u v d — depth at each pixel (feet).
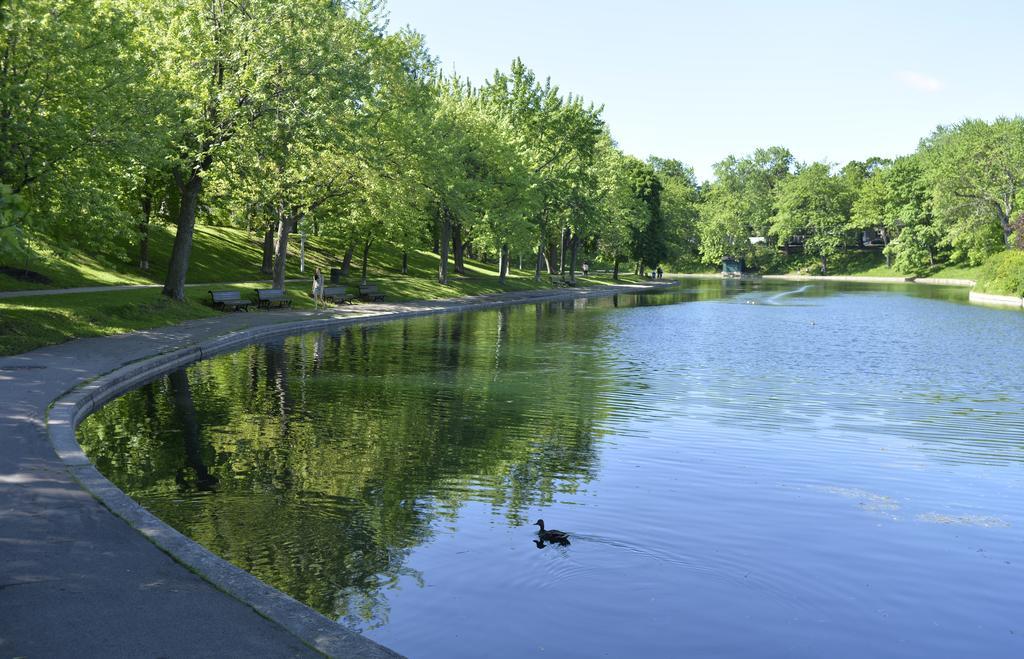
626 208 347.56
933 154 422.41
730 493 44.21
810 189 512.63
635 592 30.40
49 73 83.46
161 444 50.90
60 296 106.32
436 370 89.40
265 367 85.25
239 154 117.29
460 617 27.86
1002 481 48.19
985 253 384.88
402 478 45.44
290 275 200.75
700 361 105.29
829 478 48.08
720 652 26.03
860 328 160.15
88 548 26.71
